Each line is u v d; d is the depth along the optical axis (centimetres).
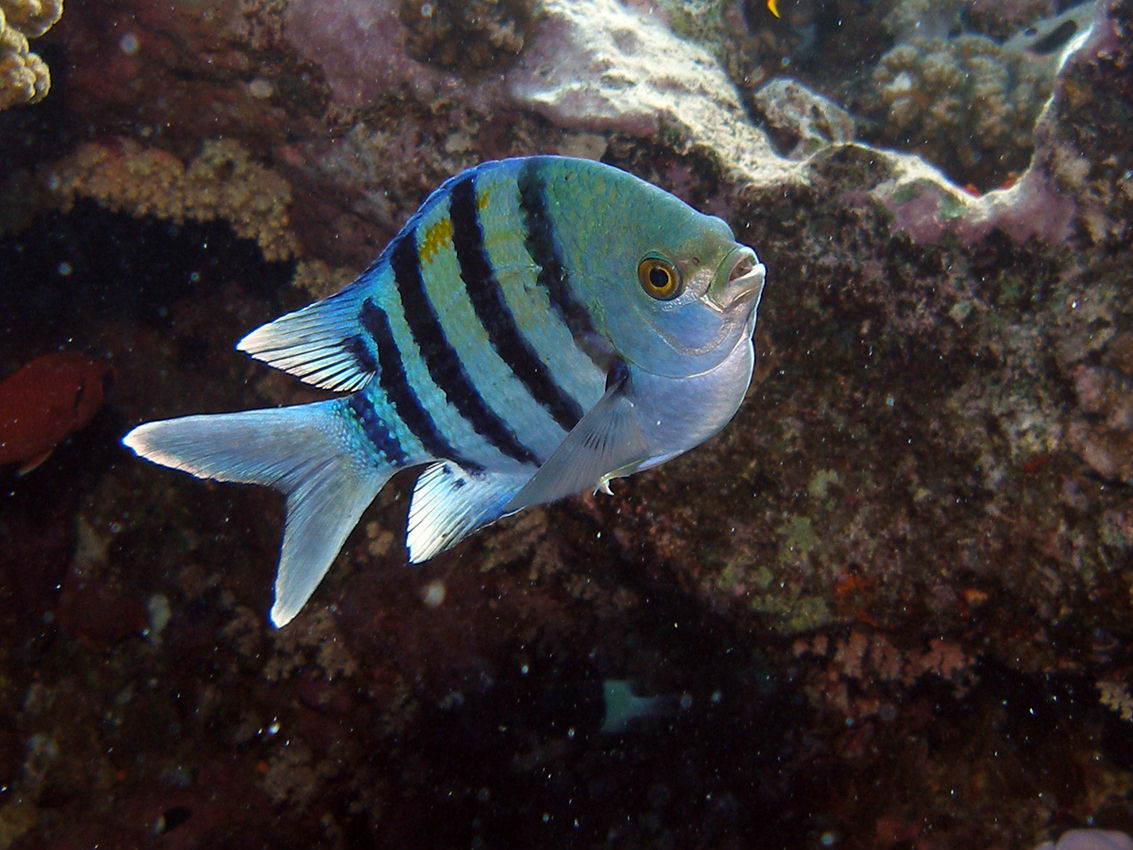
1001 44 60
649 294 23
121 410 62
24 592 59
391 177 46
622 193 23
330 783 54
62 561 60
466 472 26
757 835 44
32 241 58
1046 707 38
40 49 48
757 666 42
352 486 26
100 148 53
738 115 49
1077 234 36
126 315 63
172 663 57
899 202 38
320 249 54
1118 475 35
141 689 57
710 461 40
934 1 61
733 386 23
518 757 52
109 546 60
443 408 25
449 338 24
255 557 58
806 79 63
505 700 52
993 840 38
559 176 23
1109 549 35
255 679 56
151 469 61
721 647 44
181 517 60
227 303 61
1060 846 37
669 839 46
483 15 42
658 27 55
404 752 54
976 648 38
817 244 39
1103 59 35
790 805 43
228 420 26
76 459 61
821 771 42
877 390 39
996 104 58
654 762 48
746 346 23
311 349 25
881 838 40
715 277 22
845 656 40
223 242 58
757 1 60
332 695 54
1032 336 37
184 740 56
